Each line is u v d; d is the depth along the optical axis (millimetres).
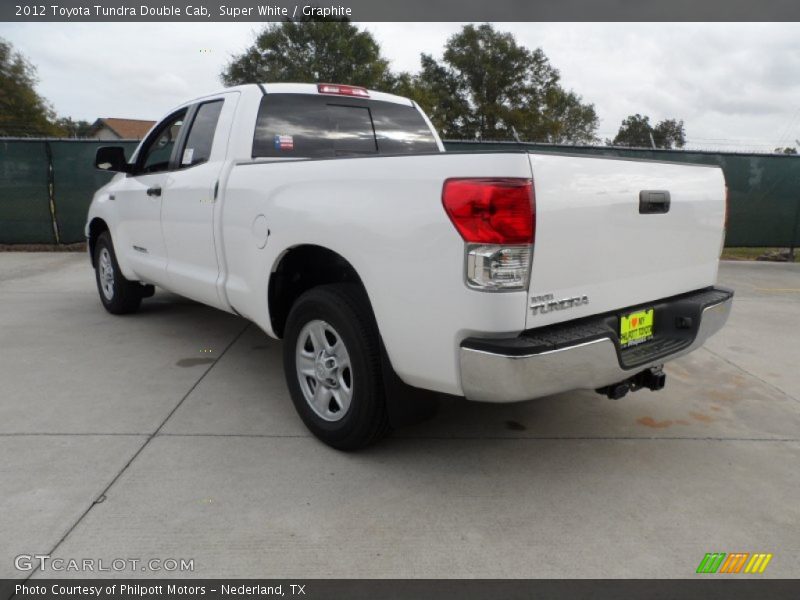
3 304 6020
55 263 8844
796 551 2242
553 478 2736
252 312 3318
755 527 2389
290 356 3074
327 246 2658
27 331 4988
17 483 2570
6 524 2279
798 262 10570
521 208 2070
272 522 2338
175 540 2213
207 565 2086
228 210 3355
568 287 2297
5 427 3127
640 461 2920
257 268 3166
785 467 2891
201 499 2480
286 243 2896
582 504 2525
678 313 2895
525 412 3482
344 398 2846
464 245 2117
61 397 3555
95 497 2475
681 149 10133
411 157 2316
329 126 3879
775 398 3811
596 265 2391
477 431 3207
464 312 2156
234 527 2299
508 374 2113
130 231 4793
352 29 37031
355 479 2678
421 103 39750
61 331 4996
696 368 4402
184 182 3840
